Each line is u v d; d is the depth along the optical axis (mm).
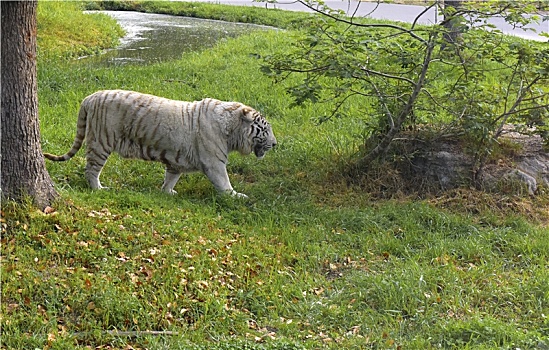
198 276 6367
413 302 6387
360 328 6051
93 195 7719
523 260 7395
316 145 10281
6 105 6738
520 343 5656
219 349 5320
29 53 6785
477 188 8984
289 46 17531
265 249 7281
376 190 9039
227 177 8688
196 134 8398
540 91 8875
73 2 24719
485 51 8680
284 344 5453
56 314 5637
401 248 7594
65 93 12570
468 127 8664
